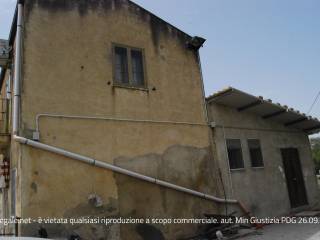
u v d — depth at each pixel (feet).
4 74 33.27
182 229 28.35
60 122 24.64
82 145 25.14
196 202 29.96
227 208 31.83
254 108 35.96
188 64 33.81
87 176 24.67
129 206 26.03
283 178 38.78
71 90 25.84
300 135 44.42
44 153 23.29
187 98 32.50
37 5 25.98
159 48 31.96
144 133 28.63
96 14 28.84
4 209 29.86
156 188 27.89
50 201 22.71
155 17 32.65
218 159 32.68
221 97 32.68
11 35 27.04
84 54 27.25
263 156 37.29
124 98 28.32
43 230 21.44
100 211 24.57
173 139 30.25
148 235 26.37
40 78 24.71
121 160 26.73
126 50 29.78
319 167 104.99
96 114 26.53
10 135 26.99
